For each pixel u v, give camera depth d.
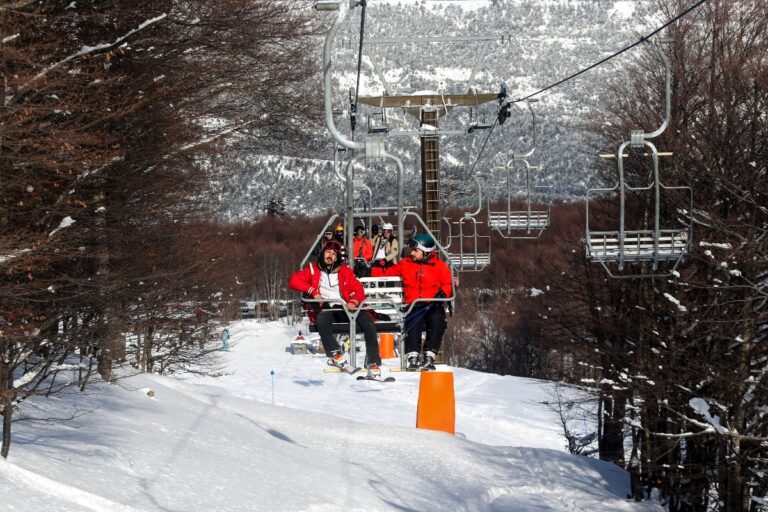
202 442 15.57
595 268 25.09
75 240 13.30
